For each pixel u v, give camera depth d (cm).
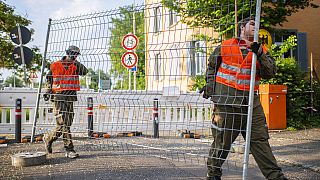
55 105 761
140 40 914
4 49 2191
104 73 821
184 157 749
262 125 484
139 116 1132
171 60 637
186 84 1016
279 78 1316
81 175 604
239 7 857
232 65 495
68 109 757
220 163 507
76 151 830
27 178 589
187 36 624
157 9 666
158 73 672
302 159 729
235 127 496
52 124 1051
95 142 973
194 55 616
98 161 716
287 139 1012
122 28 743
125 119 1120
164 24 650
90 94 1001
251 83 473
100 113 1125
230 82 493
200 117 995
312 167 652
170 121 1127
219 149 504
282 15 1464
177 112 1107
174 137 1051
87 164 688
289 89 1329
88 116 1063
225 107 494
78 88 769
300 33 2058
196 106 1001
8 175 609
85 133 1127
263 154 478
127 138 1056
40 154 709
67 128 756
